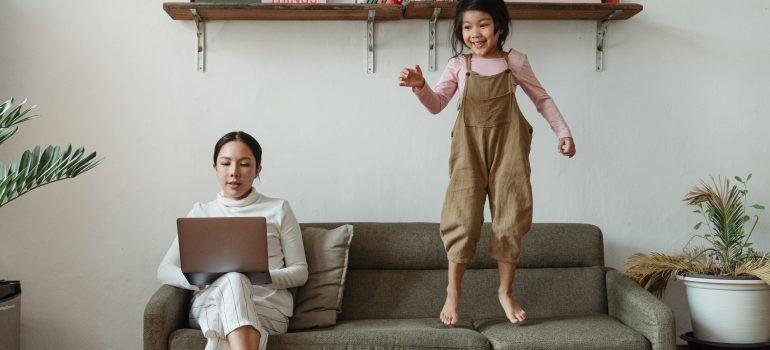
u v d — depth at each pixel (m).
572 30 3.07
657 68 3.09
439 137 3.03
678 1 3.10
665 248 3.08
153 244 2.95
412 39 3.03
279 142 2.99
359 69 3.02
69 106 2.93
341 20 3.01
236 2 2.87
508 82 2.35
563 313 2.66
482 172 2.39
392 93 3.02
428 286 2.69
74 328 2.93
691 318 2.75
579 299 2.69
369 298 2.66
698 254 2.85
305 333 2.20
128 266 2.95
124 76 2.96
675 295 3.07
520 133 2.35
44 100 2.92
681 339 3.06
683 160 3.10
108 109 2.95
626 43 3.09
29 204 2.92
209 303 2.14
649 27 3.09
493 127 2.35
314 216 3.00
